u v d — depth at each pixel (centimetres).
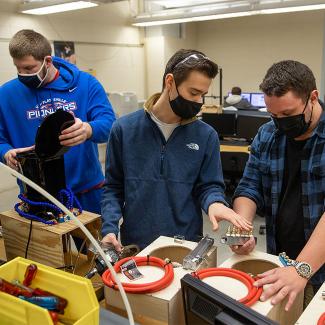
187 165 128
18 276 86
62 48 602
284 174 127
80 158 177
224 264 94
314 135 116
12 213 129
